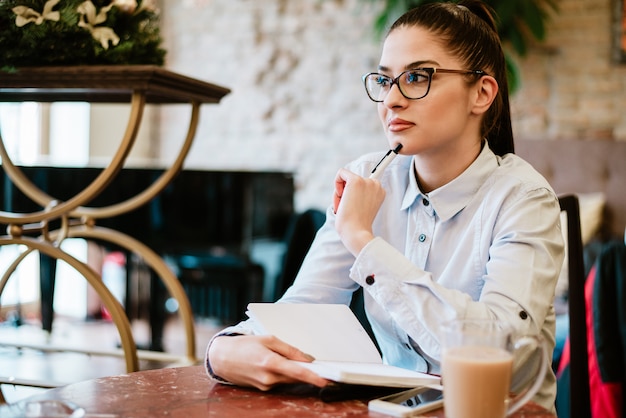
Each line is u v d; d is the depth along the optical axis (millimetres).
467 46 1271
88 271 1666
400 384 1018
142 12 1814
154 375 1153
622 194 4234
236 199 4215
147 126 5676
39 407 966
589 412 1635
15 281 4758
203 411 966
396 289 1154
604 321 1947
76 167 3986
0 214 1683
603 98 4668
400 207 1428
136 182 4102
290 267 2840
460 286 1325
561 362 2023
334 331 1200
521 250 1222
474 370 859
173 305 4902
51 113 5156
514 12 4332
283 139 5430
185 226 4184
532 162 4410
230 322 4422
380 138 5180
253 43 5469
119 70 1607
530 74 4789
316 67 5328
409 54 1251
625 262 1929
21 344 2158
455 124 1270
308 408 986
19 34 1616
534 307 1164
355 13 5141
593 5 4652
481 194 1337
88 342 4285
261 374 1058
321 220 2828
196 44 5629
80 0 1659
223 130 5586
